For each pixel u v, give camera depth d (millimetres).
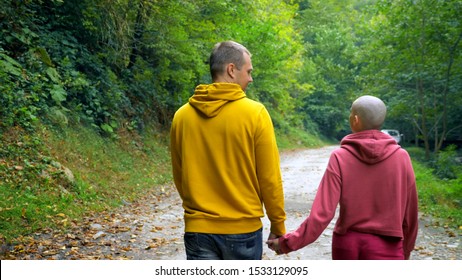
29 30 9422
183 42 13117
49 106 9484
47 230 5539
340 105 44219
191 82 15477
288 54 20938
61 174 7441
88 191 7773
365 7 18891
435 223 6711
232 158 2135
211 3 14109
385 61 19953
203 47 14281
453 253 5152
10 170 6695
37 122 8484
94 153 9531
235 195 2125
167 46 12750
